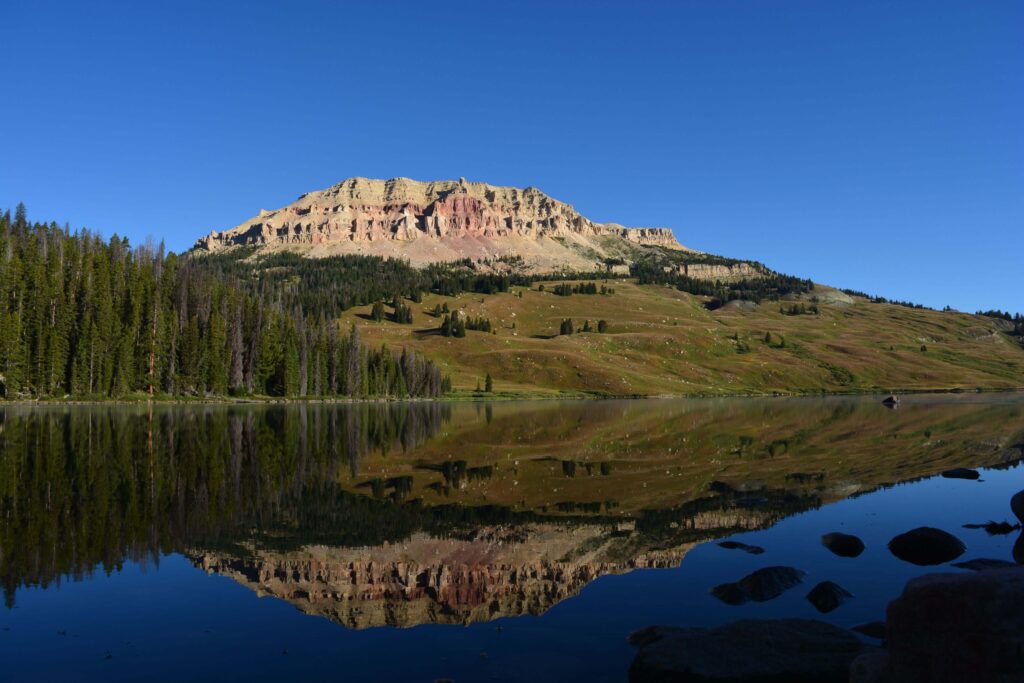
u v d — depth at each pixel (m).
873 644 12.07
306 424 72.88
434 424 78.88
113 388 105.06
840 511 25.17
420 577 16.88
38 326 98.62
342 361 150.12
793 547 19.77
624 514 24.78
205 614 14.11
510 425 77.88
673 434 63.44
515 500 27.72
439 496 28.61
